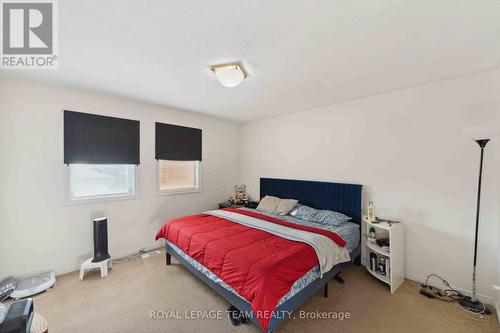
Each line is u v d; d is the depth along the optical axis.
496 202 2.08
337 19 1.40
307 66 2.06
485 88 2.14
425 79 2.35
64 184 2.64
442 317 1.91
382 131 2.80
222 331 1.75
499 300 1.90
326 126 3.38
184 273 2.69
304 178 3.67
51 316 1.91
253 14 1.36
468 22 1.42
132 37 1.61
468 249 2.22
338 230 2.60
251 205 4.15
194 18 1.40
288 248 1.97
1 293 2.10
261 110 3.68
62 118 2.63
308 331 1.75
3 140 2.30
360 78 2.33
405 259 2.60
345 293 2.29
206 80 2.41
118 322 1.85
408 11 1.32
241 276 1.66
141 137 3.31
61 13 1.35
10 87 2.33
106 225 2.72
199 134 4.07
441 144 2.38
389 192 2.75
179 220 2.91
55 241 2.59
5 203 2.31
